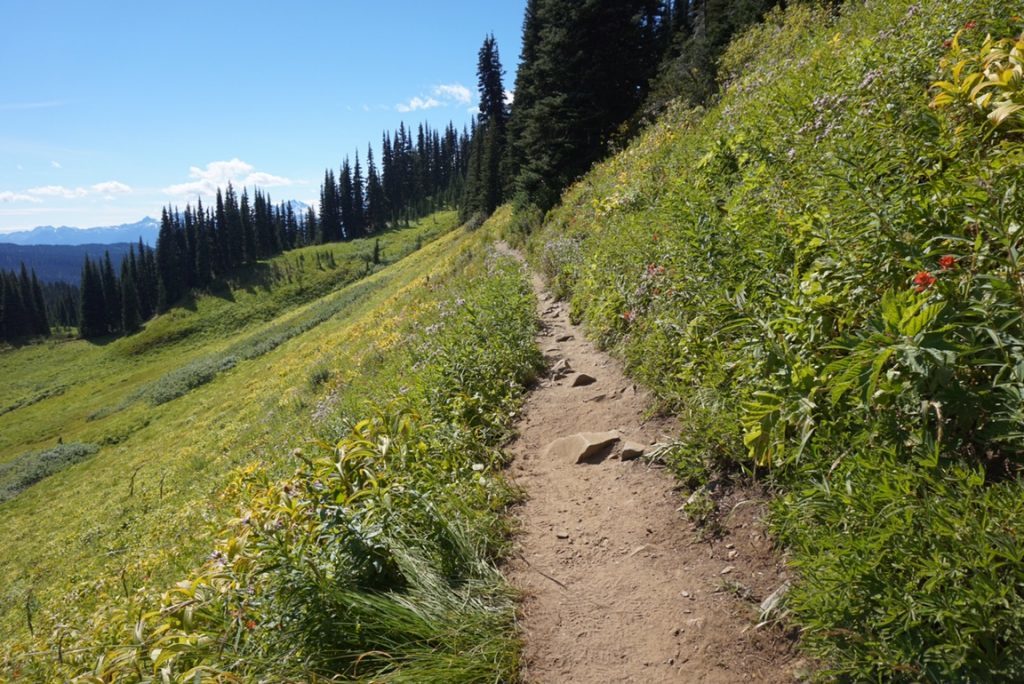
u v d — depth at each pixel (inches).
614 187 535.5
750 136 303.0
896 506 92.2
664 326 217.3
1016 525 80.7
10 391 3946.9
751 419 134.1
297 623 116.6
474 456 211.2
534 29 1470.2
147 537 493.7
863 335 115.0
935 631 83.5
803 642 100.6
